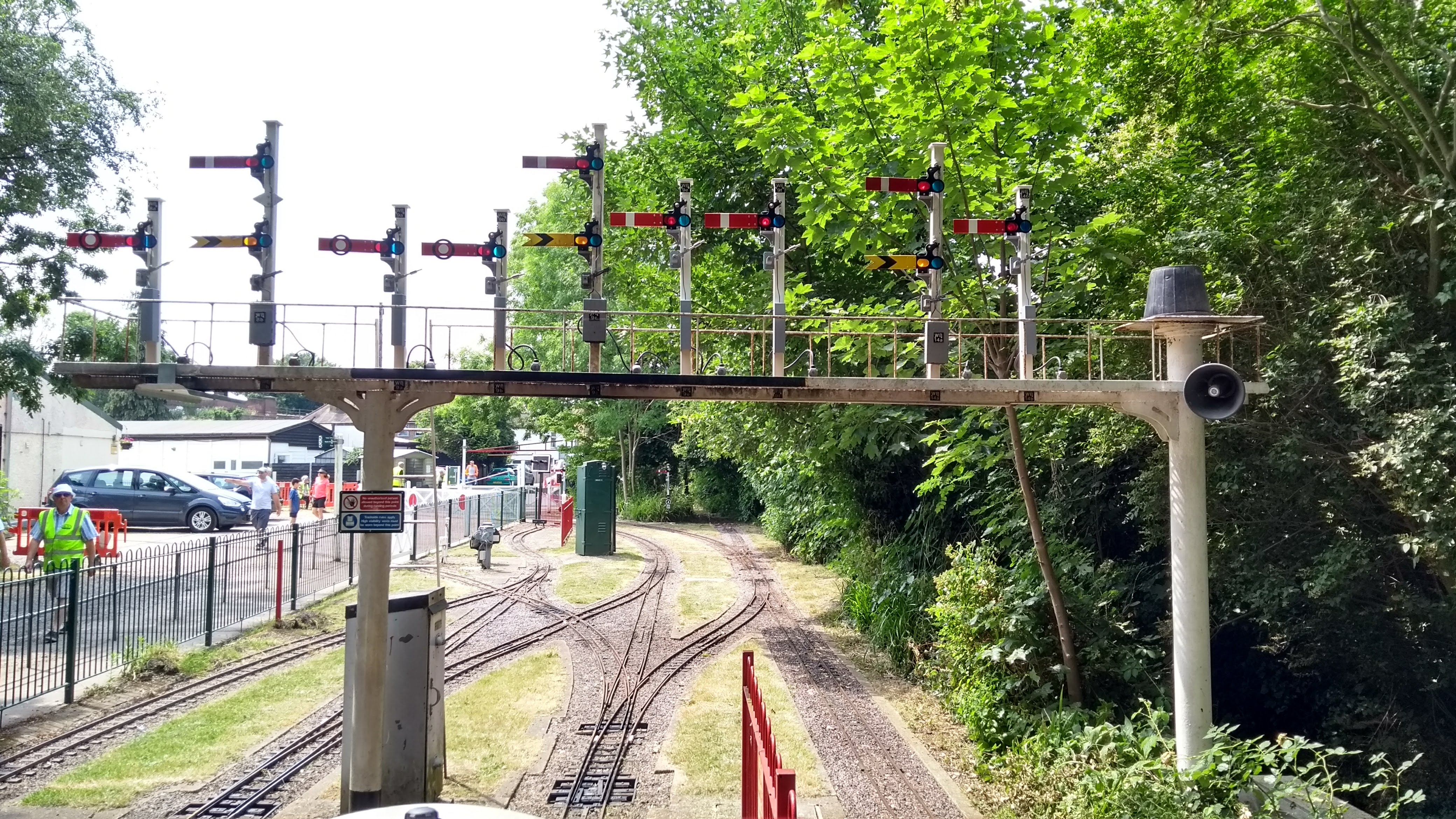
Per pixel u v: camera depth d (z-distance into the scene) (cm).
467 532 2744
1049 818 752
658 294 1784
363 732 704
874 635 1431
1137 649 1000
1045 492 1207
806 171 1116
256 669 1187
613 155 1831
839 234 1128
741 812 755
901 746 948
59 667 1035
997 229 772
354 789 704
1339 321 876
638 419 3772
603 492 2502
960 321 848
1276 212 984
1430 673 923
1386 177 940
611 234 1789
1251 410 951
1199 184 1097
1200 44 1065
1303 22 951
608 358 3131
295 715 988
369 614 709
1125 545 1238
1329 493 898
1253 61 1145
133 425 4650
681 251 746
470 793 794
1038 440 1045
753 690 673
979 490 1298
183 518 2481
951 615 1052
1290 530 948
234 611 1429
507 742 928
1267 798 685
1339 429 898
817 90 1320
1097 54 1268
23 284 1499
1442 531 747
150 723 959
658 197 1741
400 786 742
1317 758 739
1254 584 955
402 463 3438
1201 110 1218
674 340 1722
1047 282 1036
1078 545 1135
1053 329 1078
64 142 1495
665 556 2477
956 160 931
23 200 1459
